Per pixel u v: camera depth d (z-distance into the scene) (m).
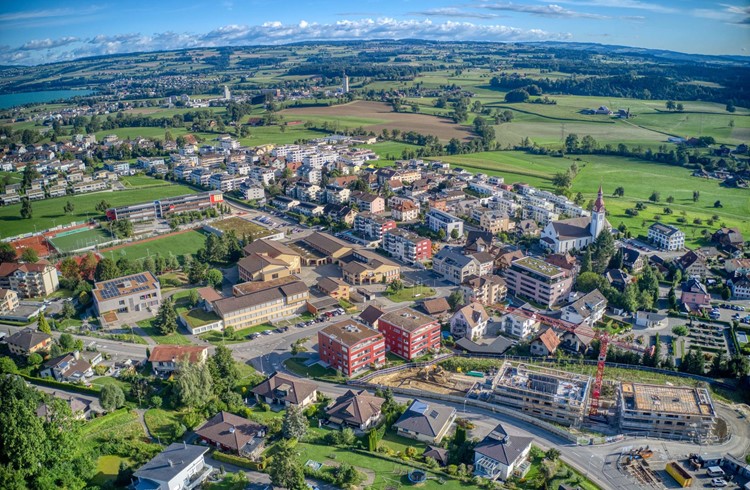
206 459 181.88
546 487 168.38
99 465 173.50
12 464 155.25
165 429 194.50
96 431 189.88
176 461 166.12
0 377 188.38
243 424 191.88
